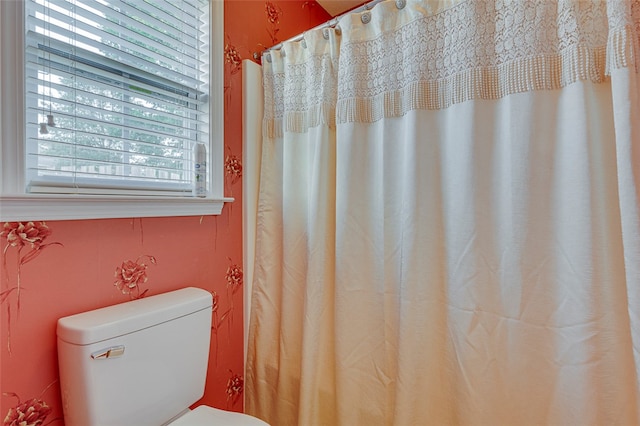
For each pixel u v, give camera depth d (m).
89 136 0.86
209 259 1.17
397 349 0.99
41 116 0.77
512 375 0.84
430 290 0.96
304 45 1.23
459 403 0.91
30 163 0.76
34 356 0.75
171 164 1.08
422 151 0.95
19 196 0.69
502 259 0.86
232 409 1.27
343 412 1.08
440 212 0.95
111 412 0.76
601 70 0.74
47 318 0.77
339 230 1.09
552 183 0.79
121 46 0.94
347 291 1.08
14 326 0.72
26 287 0.74
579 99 0.74
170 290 1.04
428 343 0.96
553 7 0.78
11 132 0.70
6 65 0.69
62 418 0.80
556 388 0.79
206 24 1.15
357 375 1.08
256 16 1.36
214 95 1.17
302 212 1.25
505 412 0.85
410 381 0.95
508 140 0.83
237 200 1.29
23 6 0.72
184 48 1.11
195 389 0.97
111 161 0.90
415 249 0.95
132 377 0.80
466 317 0.90
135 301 0.93
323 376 1.15
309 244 1.17
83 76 0.85
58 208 0.76
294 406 1.22
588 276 0.74
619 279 0.72
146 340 0.83
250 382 1.33
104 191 0.90
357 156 1.08
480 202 0.88
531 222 0.81
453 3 0.90
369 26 1.07
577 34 0.75
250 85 1.30
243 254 1.32
